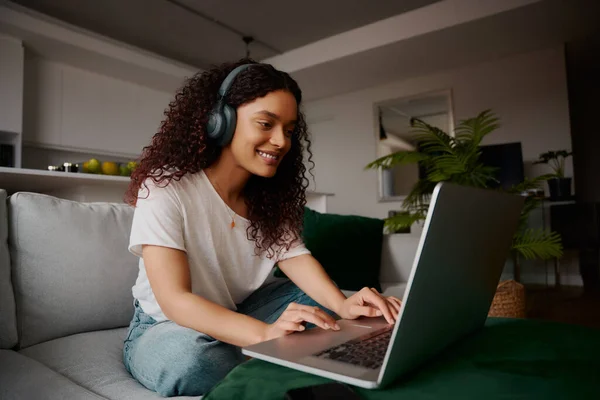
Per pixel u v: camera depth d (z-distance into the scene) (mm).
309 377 488
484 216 583
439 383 469
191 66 5098
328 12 4273
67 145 4512
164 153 935
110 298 1189
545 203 4535
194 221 947
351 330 680
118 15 4258
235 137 914
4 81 3875
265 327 695
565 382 464
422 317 483
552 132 4625
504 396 429
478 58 4875
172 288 786
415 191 2785
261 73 884
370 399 427
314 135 6348
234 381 489
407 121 5527
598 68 5395
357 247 2154
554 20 3998
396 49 4574
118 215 1277
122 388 801
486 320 804
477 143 2443
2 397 749
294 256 1123
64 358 959
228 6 4125
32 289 1084
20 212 1104
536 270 4738
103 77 4844
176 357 747
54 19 3975
